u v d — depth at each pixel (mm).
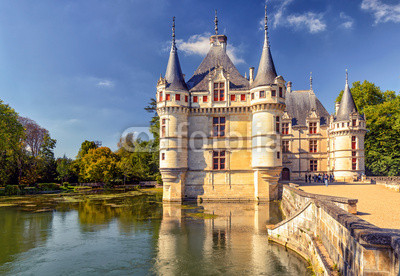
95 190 59312
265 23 38156
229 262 14961
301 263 14320
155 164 68375
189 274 13688
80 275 13875
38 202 39469
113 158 69938
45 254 16828
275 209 30562
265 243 17891
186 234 20500
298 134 53500
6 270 14508
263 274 13344
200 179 37875
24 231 22141
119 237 20203
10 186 51062
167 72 38188
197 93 38188
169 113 36906
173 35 39094
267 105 35375
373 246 6852
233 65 41812
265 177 35781
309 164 53031
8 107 53531
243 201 36656
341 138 49406
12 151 56906
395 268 6465
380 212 13938
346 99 50281
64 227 23391
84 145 83875
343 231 9234
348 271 8617
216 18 43219
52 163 71875
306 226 14602
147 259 15820
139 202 38188
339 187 31234
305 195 17719
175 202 36594
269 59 37094
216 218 25859
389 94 58781
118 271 14266
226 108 37750
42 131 69125
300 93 57438
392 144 53406
